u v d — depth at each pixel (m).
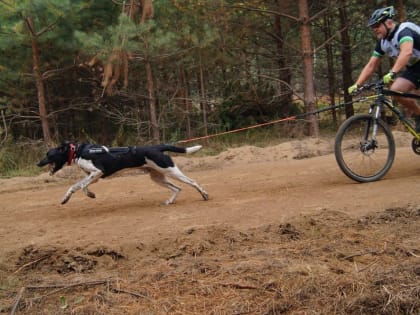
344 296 3.74
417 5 15.62
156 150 6.73
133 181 9.12
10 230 5.96
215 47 14.20
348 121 6.96
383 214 5.35
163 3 13.22
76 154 6.69
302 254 4.54
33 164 12.40
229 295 3.88
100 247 4.81
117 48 11.55
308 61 14.34
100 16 13.78
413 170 7.59
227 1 14.27
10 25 11.98
